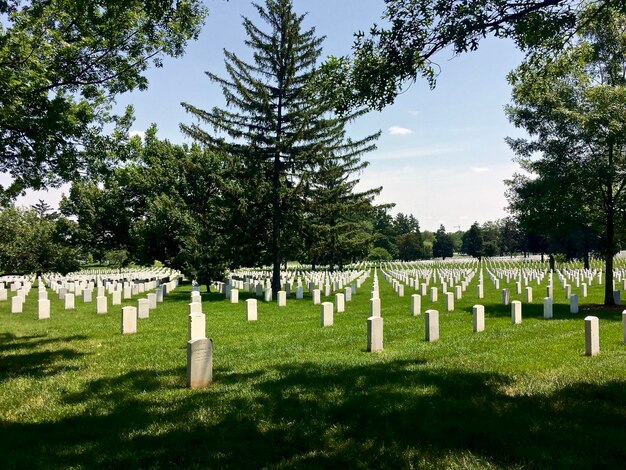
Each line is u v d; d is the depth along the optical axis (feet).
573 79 60.80
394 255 337.72
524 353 32.40
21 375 29.12
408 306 66.74
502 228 386.93
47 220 159.63
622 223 60.95
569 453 16.42
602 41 57.31
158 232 126.21
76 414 21.57
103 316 58.70
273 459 16.66
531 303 69.62
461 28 22.94
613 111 53.88
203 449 17.40
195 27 40.01
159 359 33.35
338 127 87.56
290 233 94.12
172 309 66.13
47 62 34.99
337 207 92.84
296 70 91.04
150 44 39.42
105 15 36.06
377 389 24.11
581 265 202.28
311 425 19.56
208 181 141.08
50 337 43.73
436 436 18.19
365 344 37.63
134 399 23.66
